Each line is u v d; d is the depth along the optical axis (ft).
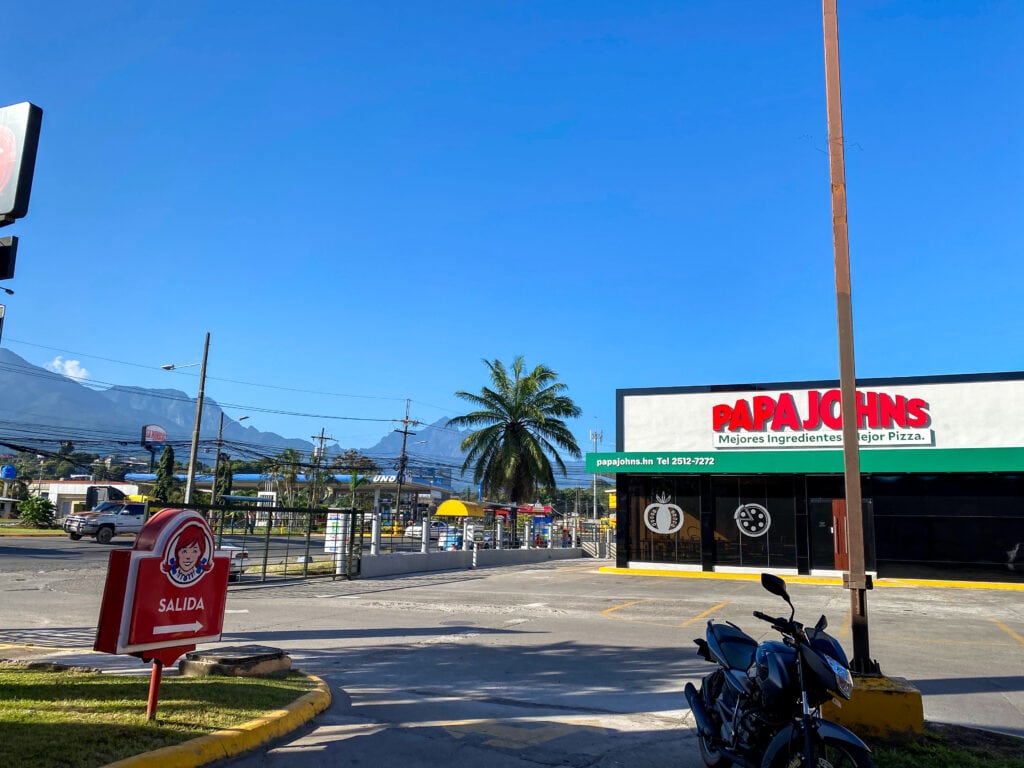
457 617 48.21
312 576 74.90
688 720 23.63
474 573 87.97
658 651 36.09
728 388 92.07
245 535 72.13
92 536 115.65
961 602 62.39
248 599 56.08
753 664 17.37
